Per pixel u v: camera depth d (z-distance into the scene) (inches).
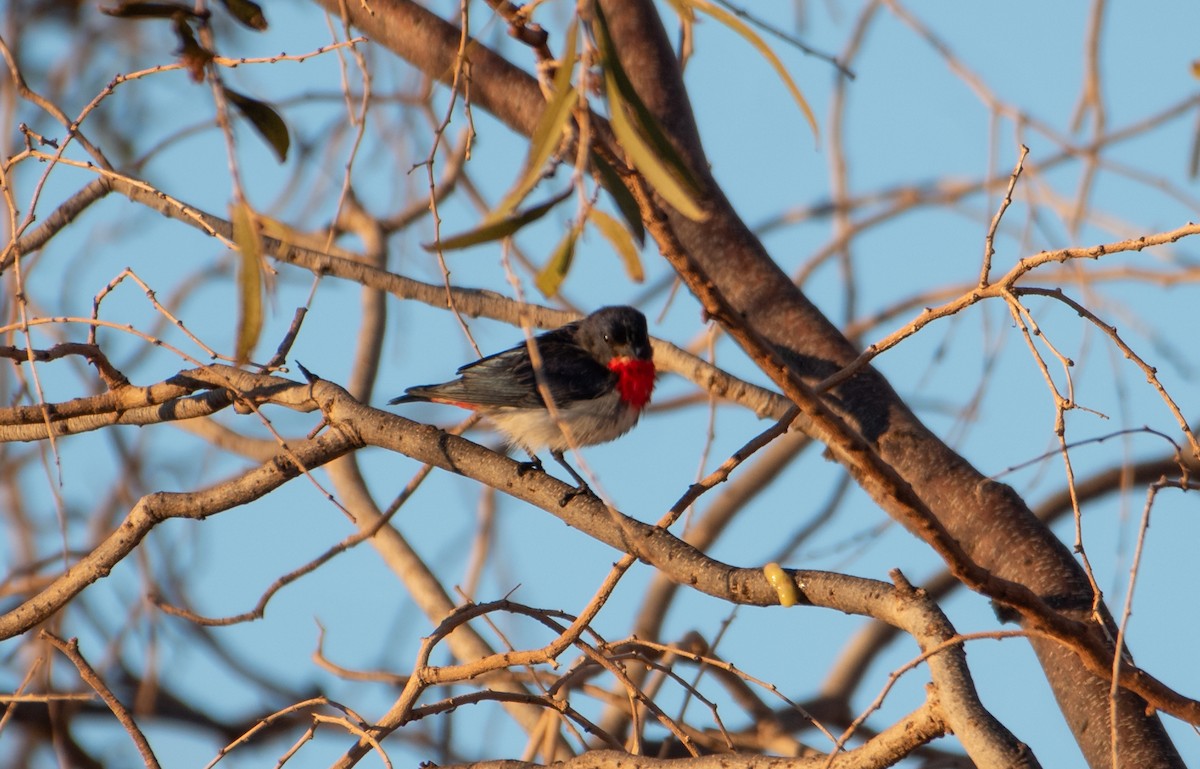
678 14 272.2
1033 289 276.1
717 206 446.3
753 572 327.0
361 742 331.0
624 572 317.7
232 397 385.4
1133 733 327.9
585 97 226.7
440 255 287.6
